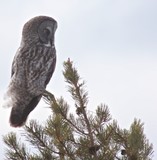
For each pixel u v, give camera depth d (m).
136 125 9.42
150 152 9.40
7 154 10.34
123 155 9.67
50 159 10.09
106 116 10.26
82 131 10.25
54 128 9.86
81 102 10.50
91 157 9.90
